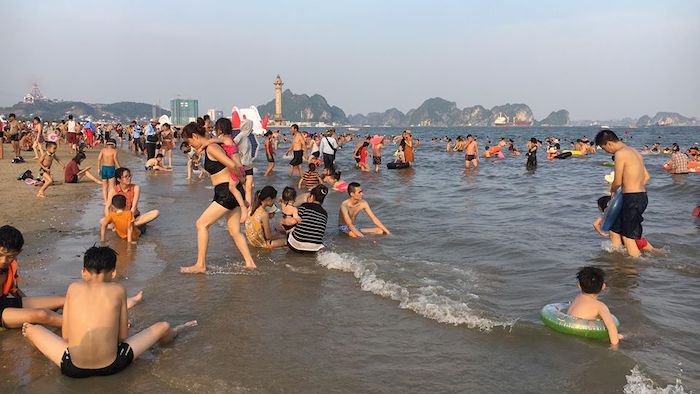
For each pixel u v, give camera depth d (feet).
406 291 19.49
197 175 61.67
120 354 13.51
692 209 38.37
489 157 100.42
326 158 63.36
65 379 13.08
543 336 15.47
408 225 33.14
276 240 27.84
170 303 18.52
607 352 14.33
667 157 101.45
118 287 13.82
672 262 23.50
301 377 13.12
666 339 15.29
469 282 20.98
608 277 21.38
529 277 21.65
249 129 39.17
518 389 12.47
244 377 13.11
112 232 29.60
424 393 12.33
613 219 25.38
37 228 30.37
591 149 108.17
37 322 16.10
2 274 15.97
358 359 14.14
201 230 22.36
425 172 70.13
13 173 58.34
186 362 13.97
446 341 15.26
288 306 18.24
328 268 23.20
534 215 36.60
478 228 31.91
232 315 17.38
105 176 39.32
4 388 12.59
